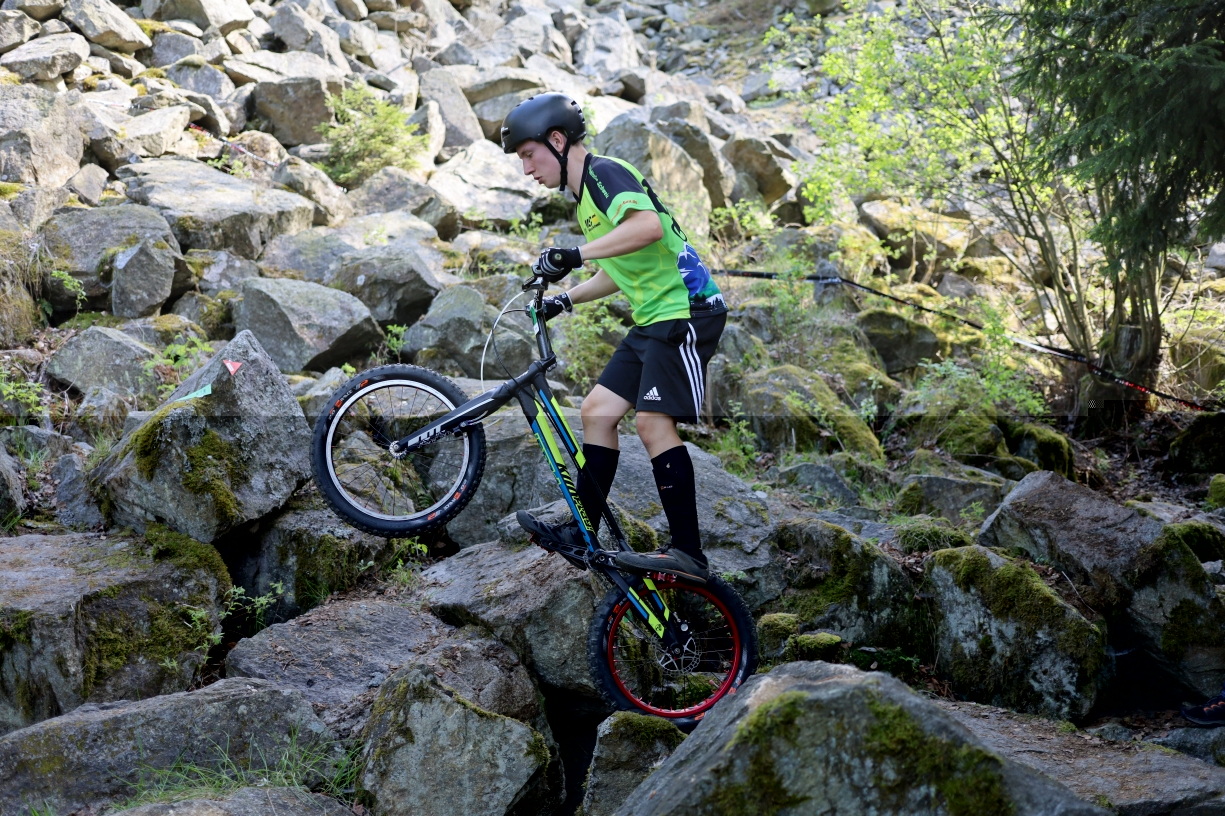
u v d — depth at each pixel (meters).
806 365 6.93
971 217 9.30
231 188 7.28
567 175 3.20
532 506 4.48
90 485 4.06
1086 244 9.06
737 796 2.09
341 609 3.74
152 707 2.95
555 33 13.09
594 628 3.26
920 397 6.57
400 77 11.19
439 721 3.03
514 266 7.38
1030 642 3.82
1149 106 5.23
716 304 3.24
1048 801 2.04
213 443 3.80
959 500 5.23
